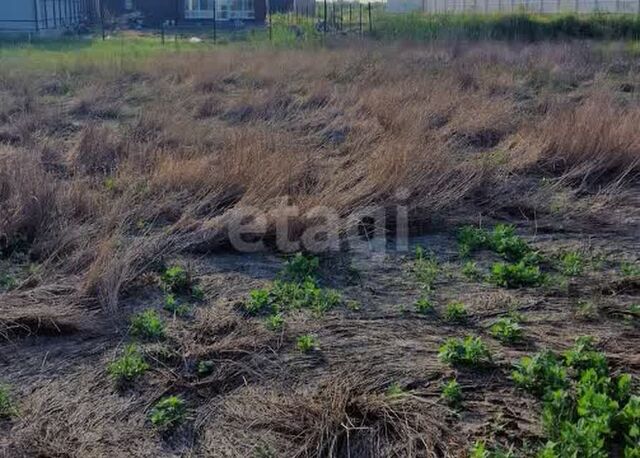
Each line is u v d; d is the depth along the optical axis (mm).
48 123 10992
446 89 12203
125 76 15438
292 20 29969
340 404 3715
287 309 4902
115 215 6273
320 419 3641
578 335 4520
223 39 26297
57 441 3584
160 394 3959
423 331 4609
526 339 4465
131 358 4188
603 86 13055
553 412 3598
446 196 6801
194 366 4215
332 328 4645
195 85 14141
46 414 3797
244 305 4949
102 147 8766
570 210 6941
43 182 6711
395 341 4473
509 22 23781
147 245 5730
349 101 11633
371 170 7020
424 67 15281
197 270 5605
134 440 3609
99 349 4426
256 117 11109
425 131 9156
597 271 5586
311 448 3498
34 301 4910
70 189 6750
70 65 16688
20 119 10898
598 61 16703
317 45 20078
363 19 30406
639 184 7812
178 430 3674
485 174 7512
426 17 25406
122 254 5516
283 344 4438
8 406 3824
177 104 12031
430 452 3410
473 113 10219
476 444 3432
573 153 8195
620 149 8086
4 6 32094
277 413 3748
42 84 14547
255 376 4109
